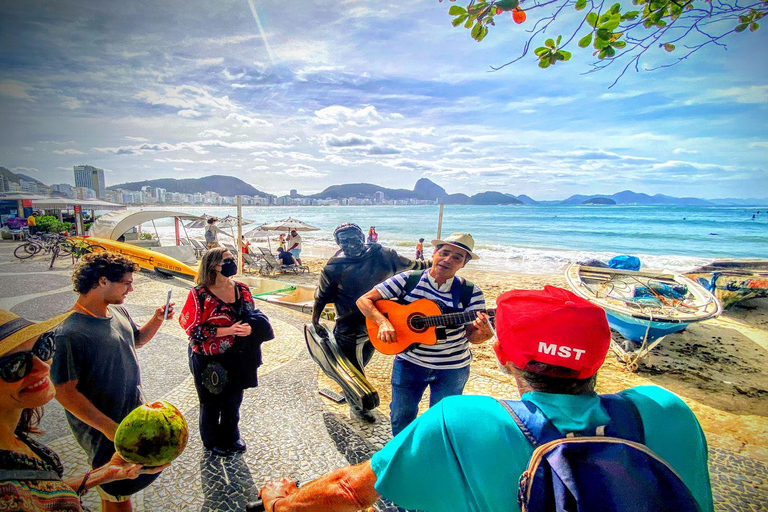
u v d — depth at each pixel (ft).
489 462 2.84
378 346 8.79
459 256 8.20
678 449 2.95
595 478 2.49
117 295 5.83
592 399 3.01
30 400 3.46
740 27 6.75
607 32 6.94
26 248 36.96
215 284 8.65
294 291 27.78
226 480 8.94
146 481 6.35
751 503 8.86
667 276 24.67
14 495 3.17
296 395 13.01
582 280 24.22
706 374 16.49
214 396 9.21
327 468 9.50
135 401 6.27
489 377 15.43
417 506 3.13
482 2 6.84
